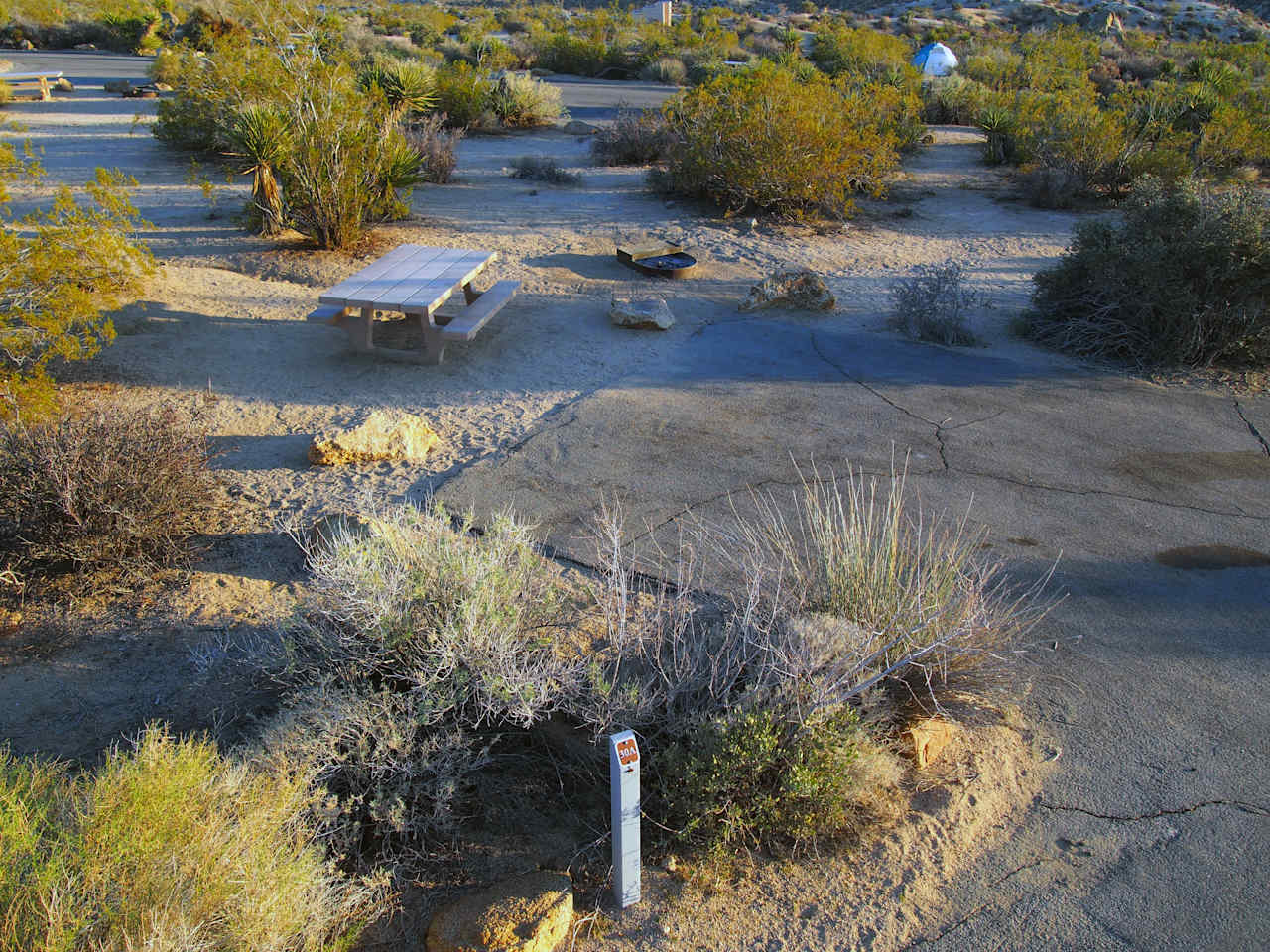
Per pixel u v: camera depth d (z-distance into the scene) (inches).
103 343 325.1
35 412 228.4
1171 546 218.5
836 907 128.2
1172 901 128.5
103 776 115.1
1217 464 260.7
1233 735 159.3
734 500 235.1
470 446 265.1
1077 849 137.4
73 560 196.7
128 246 308.2
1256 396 309.1
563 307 390.0
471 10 2261.3
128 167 622.5
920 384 316.2
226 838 110.7
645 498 235.6
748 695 141.9
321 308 359.9
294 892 110.4
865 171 575.8
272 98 456.1
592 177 660.7
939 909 128.0
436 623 149.4
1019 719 162.1
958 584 175.5
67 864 104.5
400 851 135.1
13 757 140.6
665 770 141.9
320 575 163.9
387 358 330.6
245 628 179.8
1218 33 2402.8
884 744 147.6
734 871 133.7
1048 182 601.6
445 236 489.4
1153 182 369.7
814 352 344.5
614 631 165.5
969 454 263.7
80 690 161.9
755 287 394.6
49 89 960.9
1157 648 182.2
